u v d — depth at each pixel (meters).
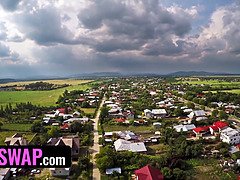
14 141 93.75
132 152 84.56
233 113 159.38
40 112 166.38
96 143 102.19
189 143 96.44
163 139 102.56
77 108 185.25
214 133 111.88
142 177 66.94
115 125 133.88
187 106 176.75
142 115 159.50
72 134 116.19
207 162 82.12
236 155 83.75
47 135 107.06
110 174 72.94
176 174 70.88
